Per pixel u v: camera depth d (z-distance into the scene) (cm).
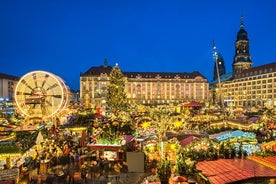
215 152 1612
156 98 14575
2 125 3042
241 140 2002
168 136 2256
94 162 2084
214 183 1117
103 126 2972
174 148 2033
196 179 1311
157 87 14612
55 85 3036
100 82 13375
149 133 2711
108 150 2197
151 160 2130
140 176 1872
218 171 1245
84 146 2634
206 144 1762
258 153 1486
